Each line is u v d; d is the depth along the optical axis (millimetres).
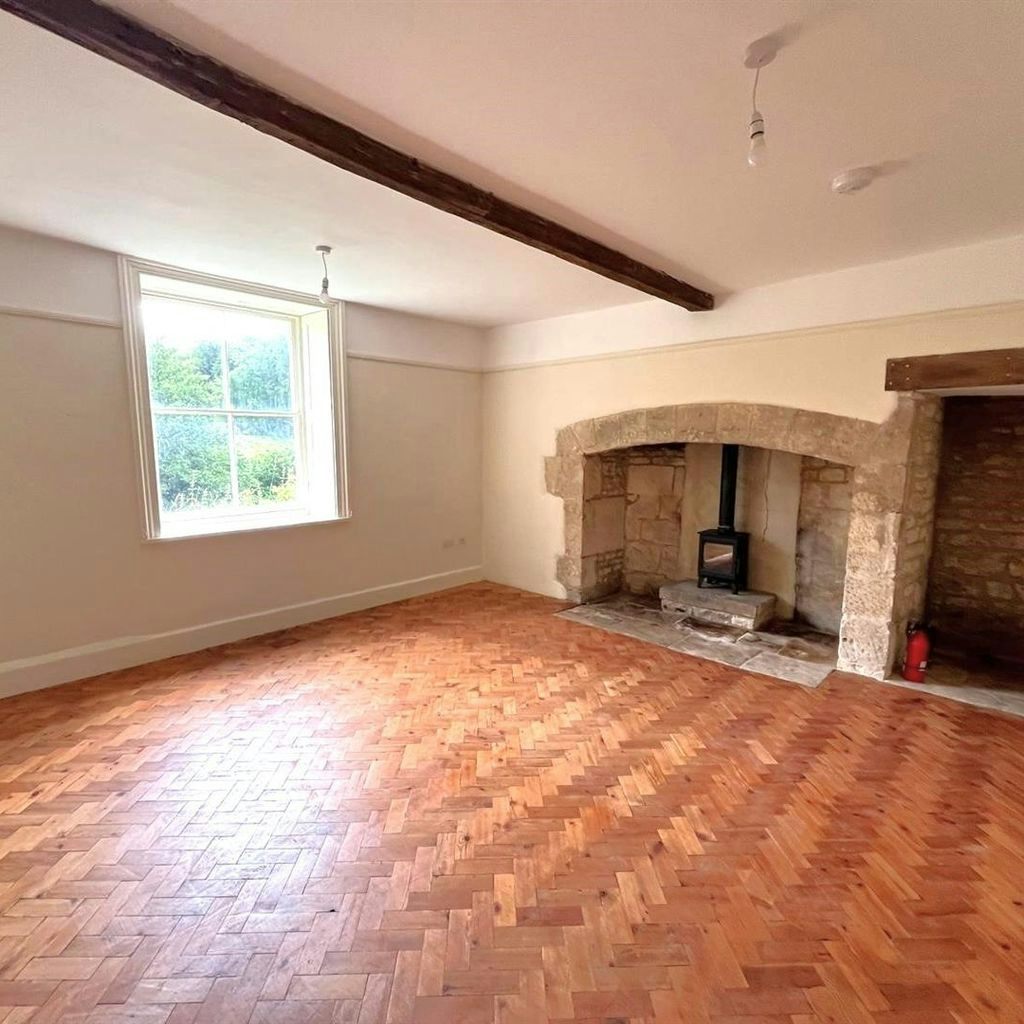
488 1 1308
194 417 3904
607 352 4473
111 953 1536
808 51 1467
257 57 1529
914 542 3502
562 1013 1402
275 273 3598
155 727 2736
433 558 5270
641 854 1938
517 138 1933
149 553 3539
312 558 4375
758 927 1654
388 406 4750
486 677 3367
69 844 1938
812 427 3475
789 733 2738
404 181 2035
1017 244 2727
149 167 2170
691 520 4941
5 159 2105
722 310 3793
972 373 2893
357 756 2508
